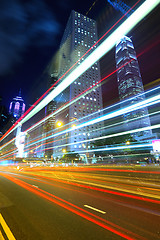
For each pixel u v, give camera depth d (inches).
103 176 614.2
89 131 4106.8
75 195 292.7
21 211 205.2
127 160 2285.9
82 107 4224.9
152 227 155.1
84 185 402.9
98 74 4862.2
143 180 470.9
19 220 175.5
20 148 6215.6
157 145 1888.5
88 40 4992.6
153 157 1980.8
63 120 4468.5
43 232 146.7
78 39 4800.7
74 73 4426.7
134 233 143.3
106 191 324.2
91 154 3435.0
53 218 180.7
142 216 184.1
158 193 299.3
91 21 5339.6
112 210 206.4
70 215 189.9
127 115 7869.1
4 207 222.8
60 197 278.1
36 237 137.7
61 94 4921.3
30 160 3383.4
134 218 178.4
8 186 398.6
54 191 330.3
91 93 4498.0
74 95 4217.5
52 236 139.2
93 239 133.5
